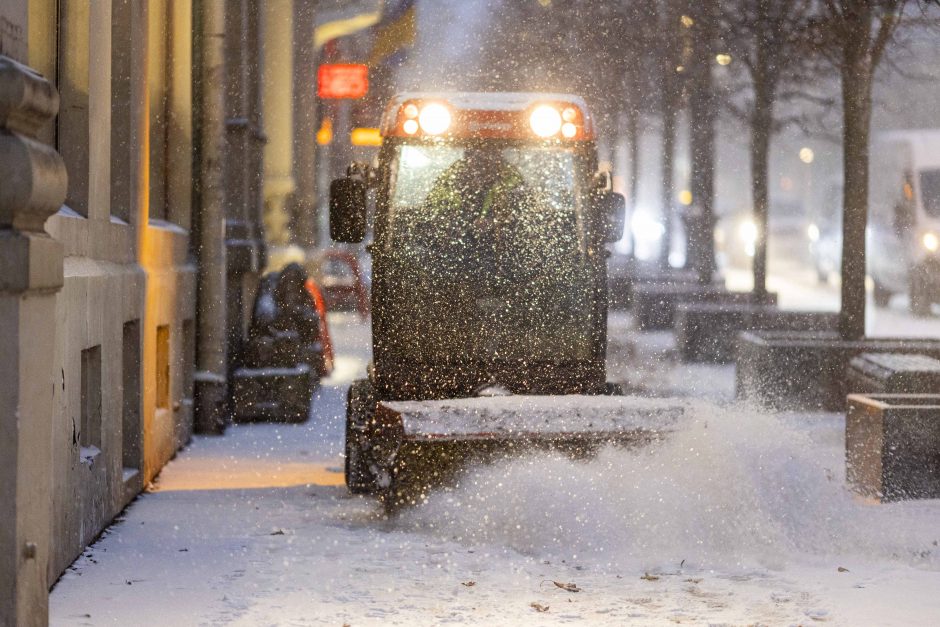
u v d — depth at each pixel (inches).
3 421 340.2
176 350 908.6
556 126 663.8
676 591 470.3
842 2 1063.0
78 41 605.6
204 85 1031.0
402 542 563.5
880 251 2133.4
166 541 568.7
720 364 1475.1
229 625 416.8
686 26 1280.8
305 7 1861.5
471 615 433.1
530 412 603.5
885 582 478.0
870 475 644.7
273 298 1208.2
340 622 422.0
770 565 515.5
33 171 339.6
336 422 1101.7
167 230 874.1
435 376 666.8
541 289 667.4
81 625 416.8
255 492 722.2
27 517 348.5
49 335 368.2
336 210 649.0
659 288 1836.9
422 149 665.0
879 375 904.3
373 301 665.6
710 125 1779.0
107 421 617.3
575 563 523.5
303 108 1921.8
